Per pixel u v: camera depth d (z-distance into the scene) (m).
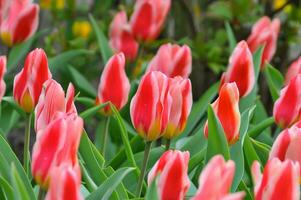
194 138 1.35
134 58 1.81
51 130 1.00
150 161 1.36
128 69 1.87
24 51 1.88
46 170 1.01
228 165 0.85
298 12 2.12
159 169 1.06
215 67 2.02
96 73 2.27
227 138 1.18
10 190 1.12
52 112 1.12
